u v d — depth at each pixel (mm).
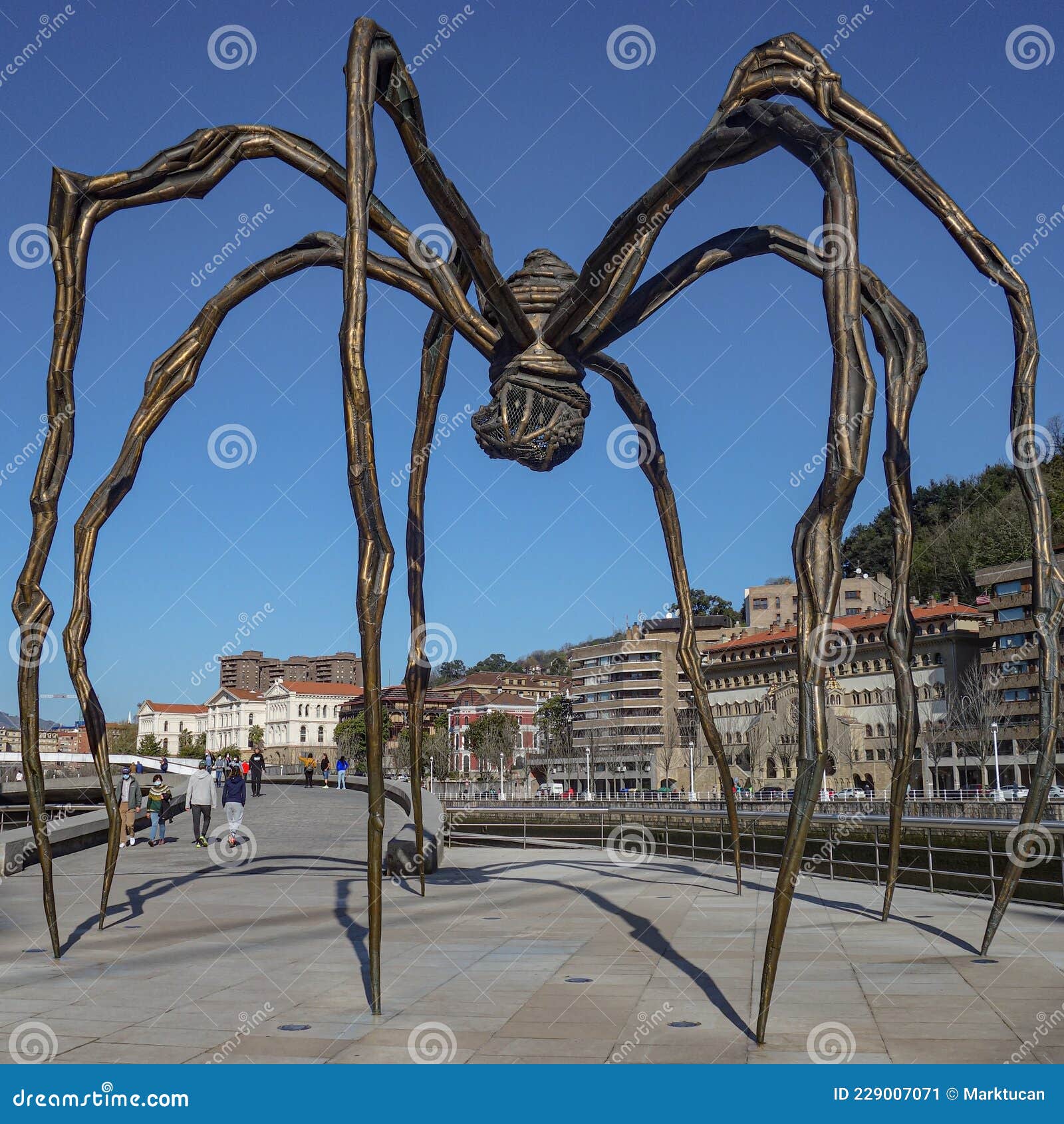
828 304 6660
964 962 8227
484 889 13430
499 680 140250
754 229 9797
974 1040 5855
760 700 80938
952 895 12422
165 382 10141
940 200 8523
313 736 149125
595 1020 6395
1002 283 8602
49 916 8805
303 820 26125
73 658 9938
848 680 74188
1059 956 8461
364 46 7680
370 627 7086
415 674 12766
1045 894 16953
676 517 12500
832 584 6367
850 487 6391
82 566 9828
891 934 9648
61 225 9445
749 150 8047
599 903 12062
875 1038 5918
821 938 9438
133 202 9570
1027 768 60875
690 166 8273
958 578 80688
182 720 168375
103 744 10227
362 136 7570
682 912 11297
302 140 9508
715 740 12742
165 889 13516
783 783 72750
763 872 15766
